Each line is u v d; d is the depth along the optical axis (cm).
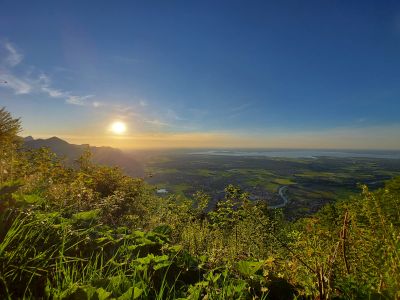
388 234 242
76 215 354
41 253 250
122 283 241
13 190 313
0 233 257
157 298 234
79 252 289
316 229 337
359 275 265
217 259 338
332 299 246
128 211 690
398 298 211
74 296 204
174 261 320
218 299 241
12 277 221
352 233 289
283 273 288
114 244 333
